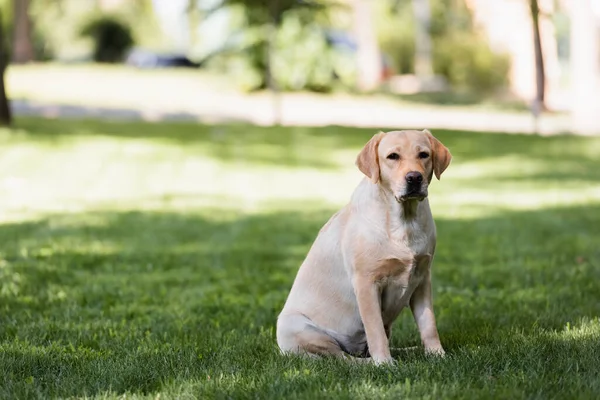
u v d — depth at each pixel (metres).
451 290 7.27
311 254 5.02
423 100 33.00
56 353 4.99
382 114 28.84
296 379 4.22
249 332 5.78
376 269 4.66
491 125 26.36
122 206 12.27
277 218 11.48
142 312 6.45
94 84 33.47
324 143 20.64
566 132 24.28
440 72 39.81
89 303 6.73
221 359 4.81
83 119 24.17
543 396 3.85
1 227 10.25
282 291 7.33
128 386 4.32
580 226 10.85
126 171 15.71
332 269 4.89
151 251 9.02
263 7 30.97
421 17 40.47
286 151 19.11
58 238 9.56
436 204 13.02
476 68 38.94
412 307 4.93
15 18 41.81
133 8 50.91
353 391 3.99
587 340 4.94
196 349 5.08
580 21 32.28
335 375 4.32
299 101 31.39
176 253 8.92
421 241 4.66
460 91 37.38
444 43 39.59
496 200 13.39
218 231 10.40
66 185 14.07
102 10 49.12
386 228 4.63
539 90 23.45
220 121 25.67
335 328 4.90
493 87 38.81
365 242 4.66
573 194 13.97
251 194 13.79
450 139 21.53
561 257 8.56
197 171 16.02
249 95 32.22
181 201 12.90
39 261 8.22
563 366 4.40
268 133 22.28
